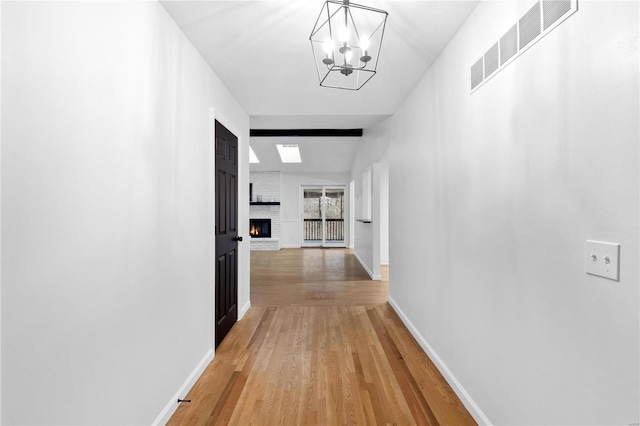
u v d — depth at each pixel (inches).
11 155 34.1
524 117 52.7
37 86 36.9
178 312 74.1
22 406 35.6
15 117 34.4
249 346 105.2
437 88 91.3
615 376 36.4
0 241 33.1
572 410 42.8
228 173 116.9
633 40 34.0
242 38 80.3
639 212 33.5
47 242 38.3
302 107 134.9
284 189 372.2
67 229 41.3
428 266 98.8
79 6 43.1
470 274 71.9
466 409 72.2
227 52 87.4
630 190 34.4
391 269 151.9
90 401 45.6
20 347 35.2
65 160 40.9
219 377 85.7
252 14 70.4
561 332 44.7
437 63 91.4
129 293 54.9
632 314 34.3
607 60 37.1
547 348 47.6
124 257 53.4
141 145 58.3
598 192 38.4
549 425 47.3
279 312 141.1
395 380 84.1
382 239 258.4
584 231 40.6
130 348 55.2
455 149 79.7
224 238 112.5
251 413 70.5
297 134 244.1
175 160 72.5
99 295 47.3
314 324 125.7
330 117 152.3
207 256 93.0
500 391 60.1
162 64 66.6
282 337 112.8
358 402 74.5
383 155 173.0
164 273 67.3
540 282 49.1
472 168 70.9
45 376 38.3
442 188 87.8
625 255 35.0
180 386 75.2
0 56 32.8
